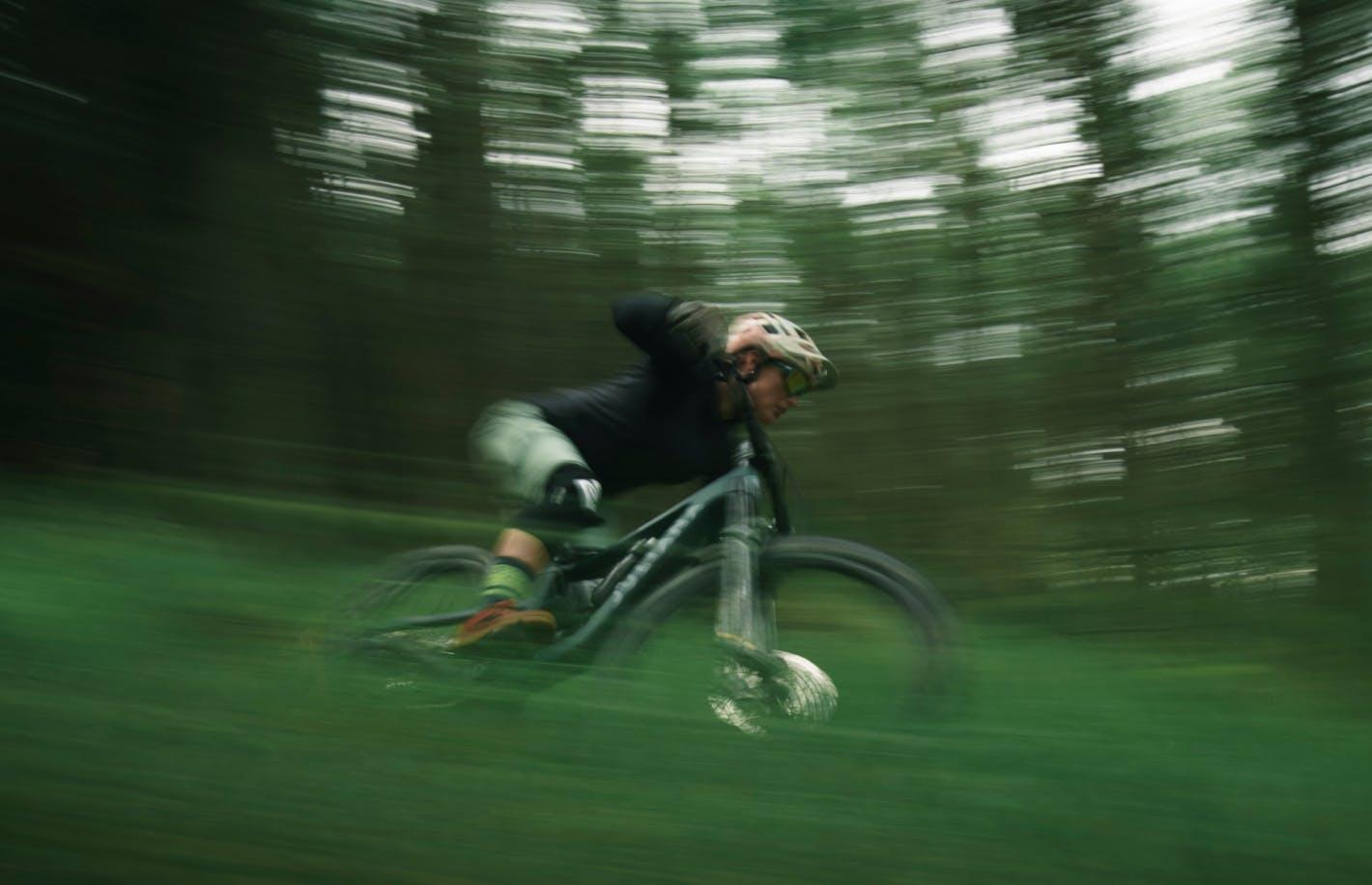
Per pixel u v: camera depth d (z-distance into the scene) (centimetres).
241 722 155
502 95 630
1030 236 633
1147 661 247
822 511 620
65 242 508
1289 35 555
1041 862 128
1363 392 536
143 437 495
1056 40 622
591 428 258
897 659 229
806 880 120
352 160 602
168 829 112
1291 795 151
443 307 607
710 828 131
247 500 342
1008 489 602
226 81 557
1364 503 496
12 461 452
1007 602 377
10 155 491
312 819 120
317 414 548
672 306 253
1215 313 578
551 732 167
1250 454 550
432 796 133
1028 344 629
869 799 144
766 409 266
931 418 621
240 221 555
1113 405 596
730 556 240
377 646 225
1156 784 152
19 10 500
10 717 138
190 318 533
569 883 114
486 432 266
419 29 609
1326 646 302
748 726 186
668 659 230
